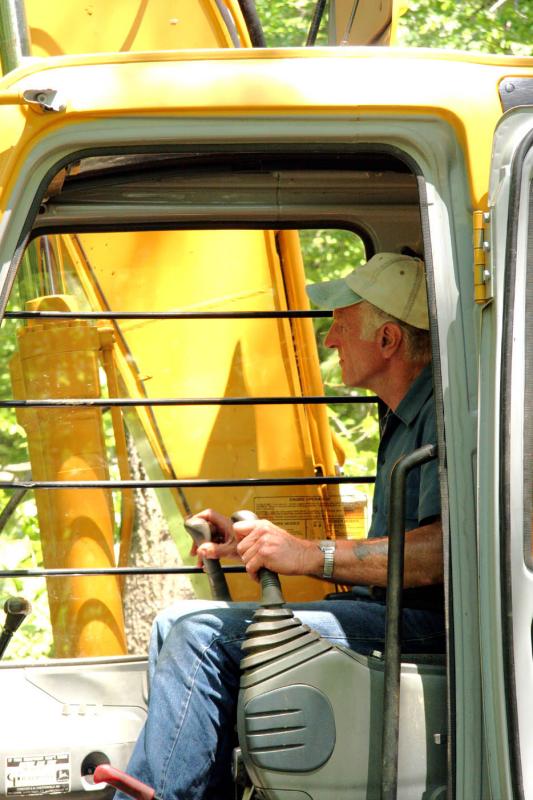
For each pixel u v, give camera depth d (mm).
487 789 4453
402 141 4711
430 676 4754
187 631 5027
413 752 4695
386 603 4691
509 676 4320
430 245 4664
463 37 16875
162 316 6289
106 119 4598
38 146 4586
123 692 5965
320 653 4719
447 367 4613
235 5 6527
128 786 4711
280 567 4938
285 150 4695
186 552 6590
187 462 6680
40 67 4602
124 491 6562
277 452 6805
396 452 5625
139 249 6574
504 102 4707
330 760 4660
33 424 6320
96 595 6281
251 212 5938
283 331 6828
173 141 4637
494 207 4531
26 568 6234
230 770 4984
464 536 4551
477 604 4512
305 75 4645
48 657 6207
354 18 5992
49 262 6402
